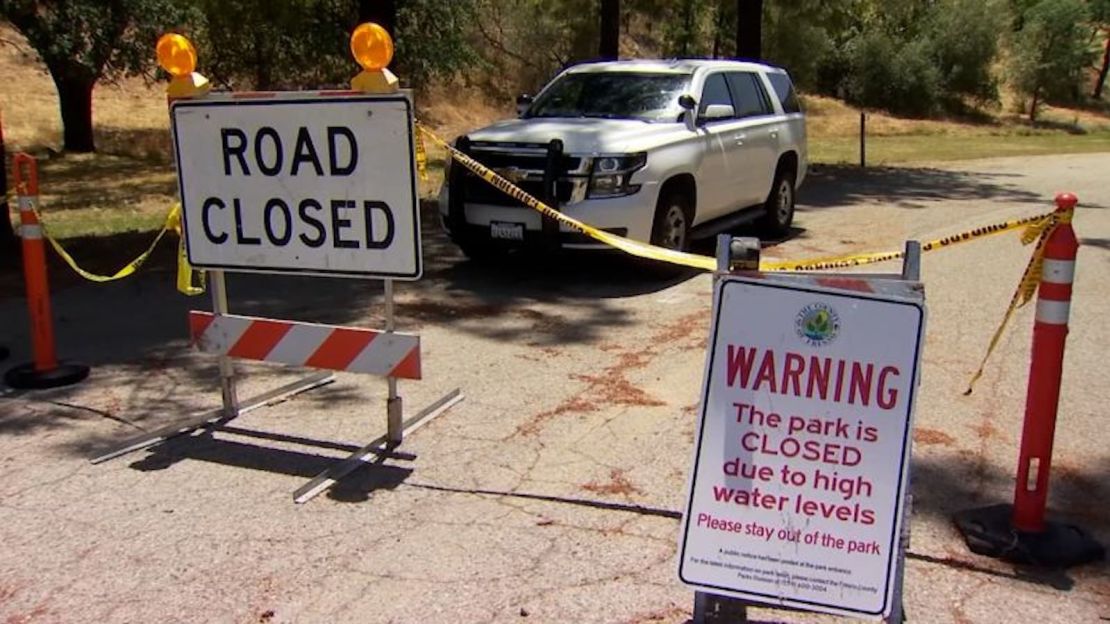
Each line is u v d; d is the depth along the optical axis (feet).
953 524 13.75
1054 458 16.10
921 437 16.92
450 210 28.02
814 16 82.99
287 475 15.60
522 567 12.75
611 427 17.35
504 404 18.51
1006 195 51.29
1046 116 155.33
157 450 16.53
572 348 22.06
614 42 59.93
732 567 10.79
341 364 16.46
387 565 12.84
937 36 146.61
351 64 72.74
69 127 69.56
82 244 35.17
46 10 34.04
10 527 13.88
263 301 26.40
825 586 10.61
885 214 43.34
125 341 22.71
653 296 26.68
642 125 28.58
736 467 10.79
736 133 31.86
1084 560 12.78
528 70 107.24
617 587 12.28
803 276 10.62
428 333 23.29
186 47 16.47
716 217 31.99
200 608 11.93
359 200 15.79
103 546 13.35
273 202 16.34
